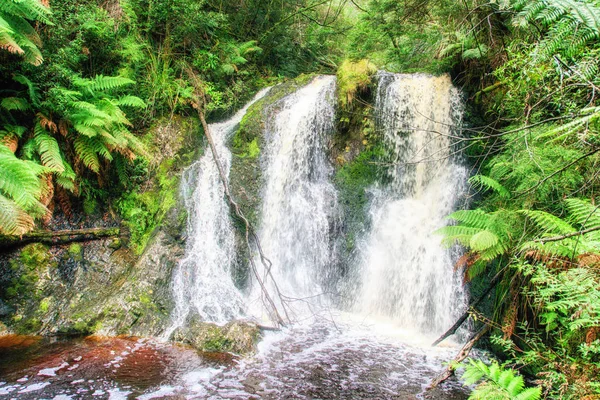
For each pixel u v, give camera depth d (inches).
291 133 289.7
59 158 196.9
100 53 253.4
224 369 165.8
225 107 309.3
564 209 152.0
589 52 100.7
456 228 171.2
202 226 245.8
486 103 261.6
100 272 219.3
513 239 159.5
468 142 264.1
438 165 271.6
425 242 247.0
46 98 203.6
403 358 183.6
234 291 236.8
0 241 199.0
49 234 212.4
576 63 104.6
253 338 188.2
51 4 226.8
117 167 238.7
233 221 255.8
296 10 418.0
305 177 286.8
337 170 288.2
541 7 72.6
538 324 159.6
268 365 171.2
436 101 283.0
